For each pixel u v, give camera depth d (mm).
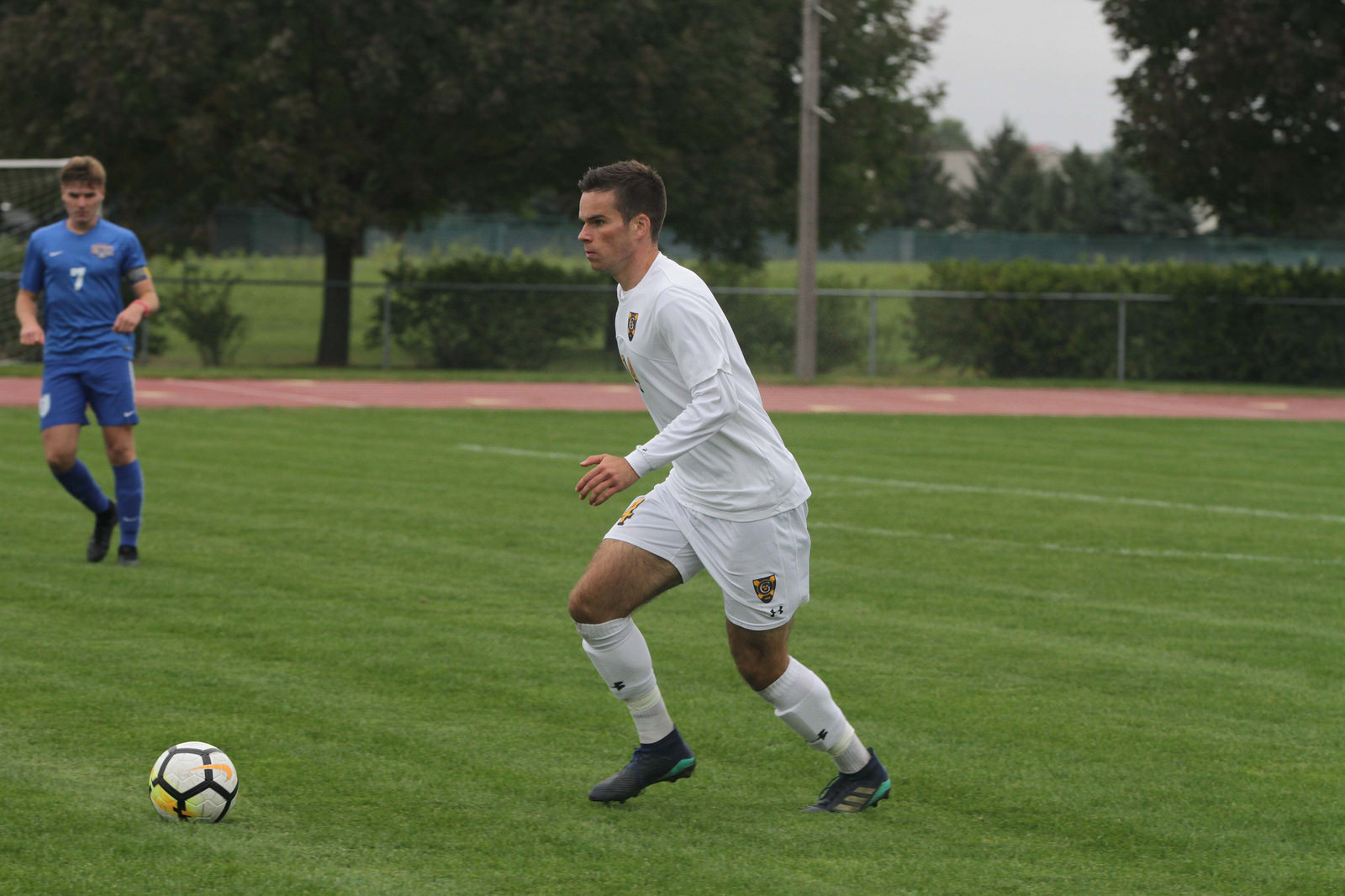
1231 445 52000
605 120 86500
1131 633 22156
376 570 25734
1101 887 12047
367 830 12992
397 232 98250
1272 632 22359
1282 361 88000
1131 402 73750
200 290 85312
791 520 13461
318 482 36719
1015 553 28922
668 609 23328
